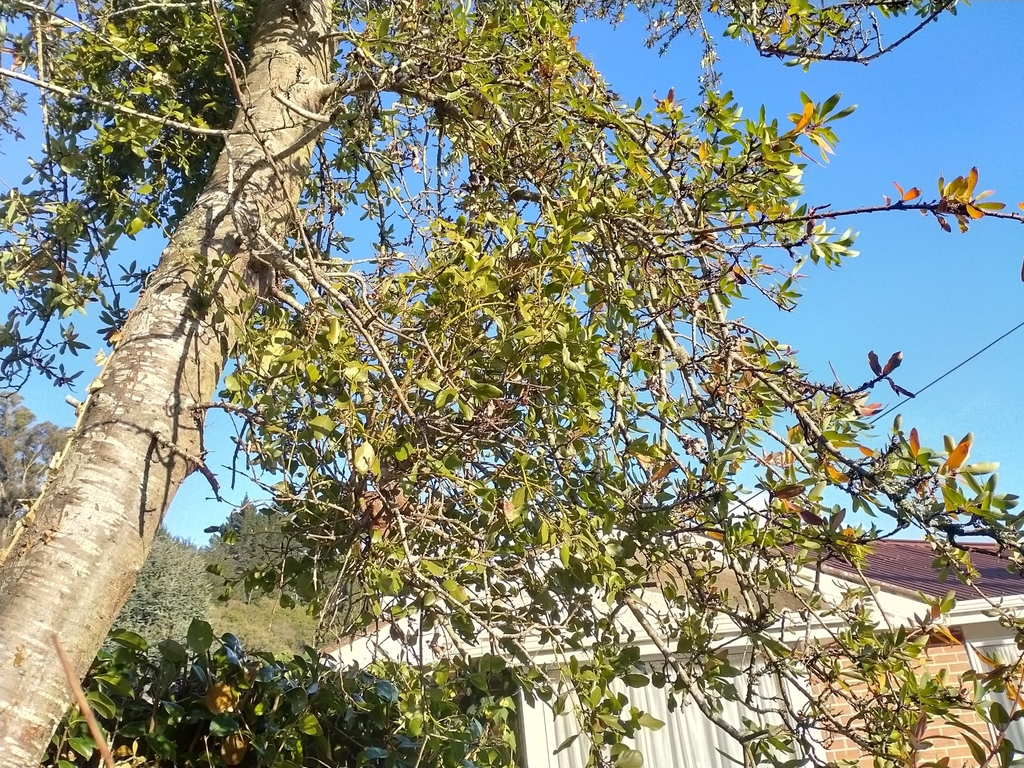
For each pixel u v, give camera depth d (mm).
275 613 2785
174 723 2479
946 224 1817
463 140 3328
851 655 2387
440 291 2041
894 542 10977
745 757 2295
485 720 2986
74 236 3242
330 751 2762
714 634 2797
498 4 3436
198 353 2203
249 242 2486
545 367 2029
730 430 2336
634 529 2254
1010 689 1740
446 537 2139
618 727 1947
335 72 4051
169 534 11859
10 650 1526
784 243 2377
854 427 2189
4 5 2400
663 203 2854
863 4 2789
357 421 1893
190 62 3572
